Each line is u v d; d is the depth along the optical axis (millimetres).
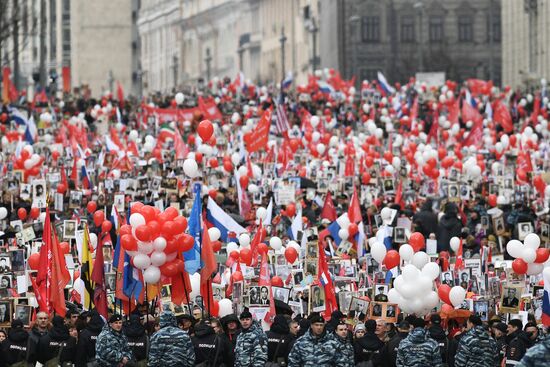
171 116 91875
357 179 65562
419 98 112875
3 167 65938
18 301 39031
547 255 38812
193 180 62125
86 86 134625
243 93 121938
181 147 67312
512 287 38469
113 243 48250
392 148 73750
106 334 35312
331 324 35094
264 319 38469
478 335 34781
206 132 50531
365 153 68688
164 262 37344
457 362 34938
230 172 64688
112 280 40188
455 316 38094
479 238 54750
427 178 66000
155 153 70438
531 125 91625
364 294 39844
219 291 40750
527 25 163250
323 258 39156
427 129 95812
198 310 38906
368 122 78750
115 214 45469
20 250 41719
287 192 58844
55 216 54062
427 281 36062
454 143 78562
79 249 44594
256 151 72688
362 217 55188
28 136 81438
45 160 74500
